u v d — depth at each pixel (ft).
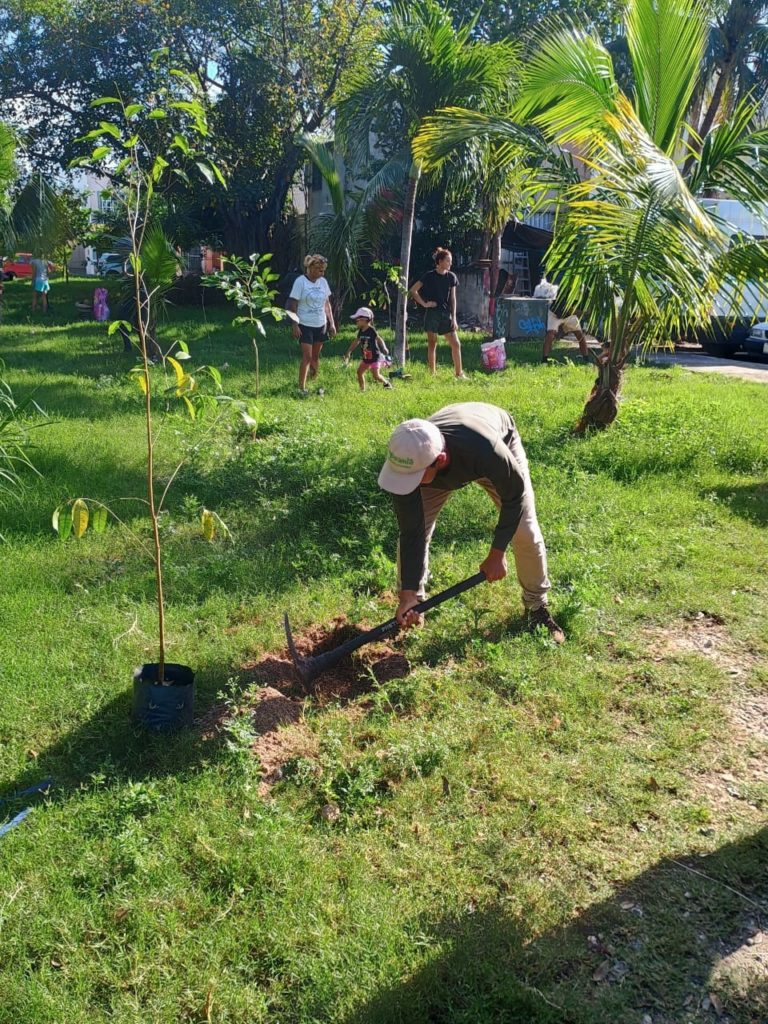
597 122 27.45
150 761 12.00
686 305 25.44
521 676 14.11
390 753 12.02
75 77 72.38
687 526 21.68
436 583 17.46
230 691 13.62
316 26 73.26
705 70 64.90
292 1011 8.45
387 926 9.27
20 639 14.85
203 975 8.70
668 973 8.96
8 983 8.54
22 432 23.94
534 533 14.98
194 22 68.33
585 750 12.47
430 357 42.06
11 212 54.70
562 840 10.74
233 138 75.10
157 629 15.49
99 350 50.90
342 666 14.89
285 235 86.69
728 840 10.79
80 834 10.47
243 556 18.83
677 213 23.88
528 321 60.59
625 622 16.46
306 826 10.81
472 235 77.92
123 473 24.31
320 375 41.34
